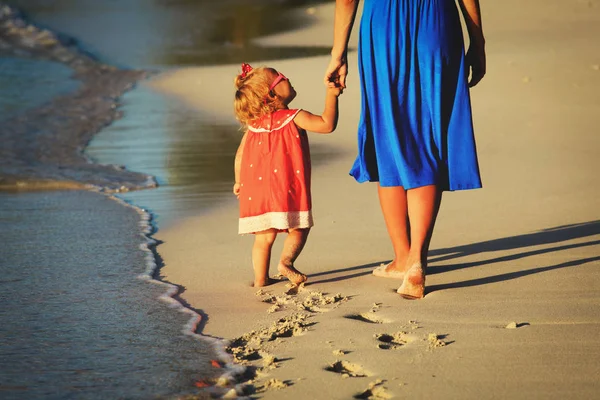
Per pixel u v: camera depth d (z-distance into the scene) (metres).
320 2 42.41
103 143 12.59
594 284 5.29
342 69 5.34
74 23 34.50
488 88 16.23
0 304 5.22
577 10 31.69
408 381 3.83
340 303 5.13
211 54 26.56
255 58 24.88
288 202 5.44
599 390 3.66
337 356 4.18
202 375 4.02
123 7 40.69
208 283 5.68
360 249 6.53
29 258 6.38
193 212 8.05
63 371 4.09
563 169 9.54
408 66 5.28
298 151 5.51
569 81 16.70
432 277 5.66
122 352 4.34
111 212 8.09
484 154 10.73
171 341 4.50
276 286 5.59
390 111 5.30
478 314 4.77
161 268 6.11
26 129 13.69
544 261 5.91
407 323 4.66
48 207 8.38
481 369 3.93
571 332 4.39
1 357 4.29
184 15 37.97
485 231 6.96
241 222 5.55
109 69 23.23
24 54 25.86
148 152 11.74
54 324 4.82
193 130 13.60
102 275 5.88
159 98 17.64
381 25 5.29
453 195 8.45
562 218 7.29
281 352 4.28
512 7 33.16
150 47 28.58
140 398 3.76
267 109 5.54
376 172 5.64
